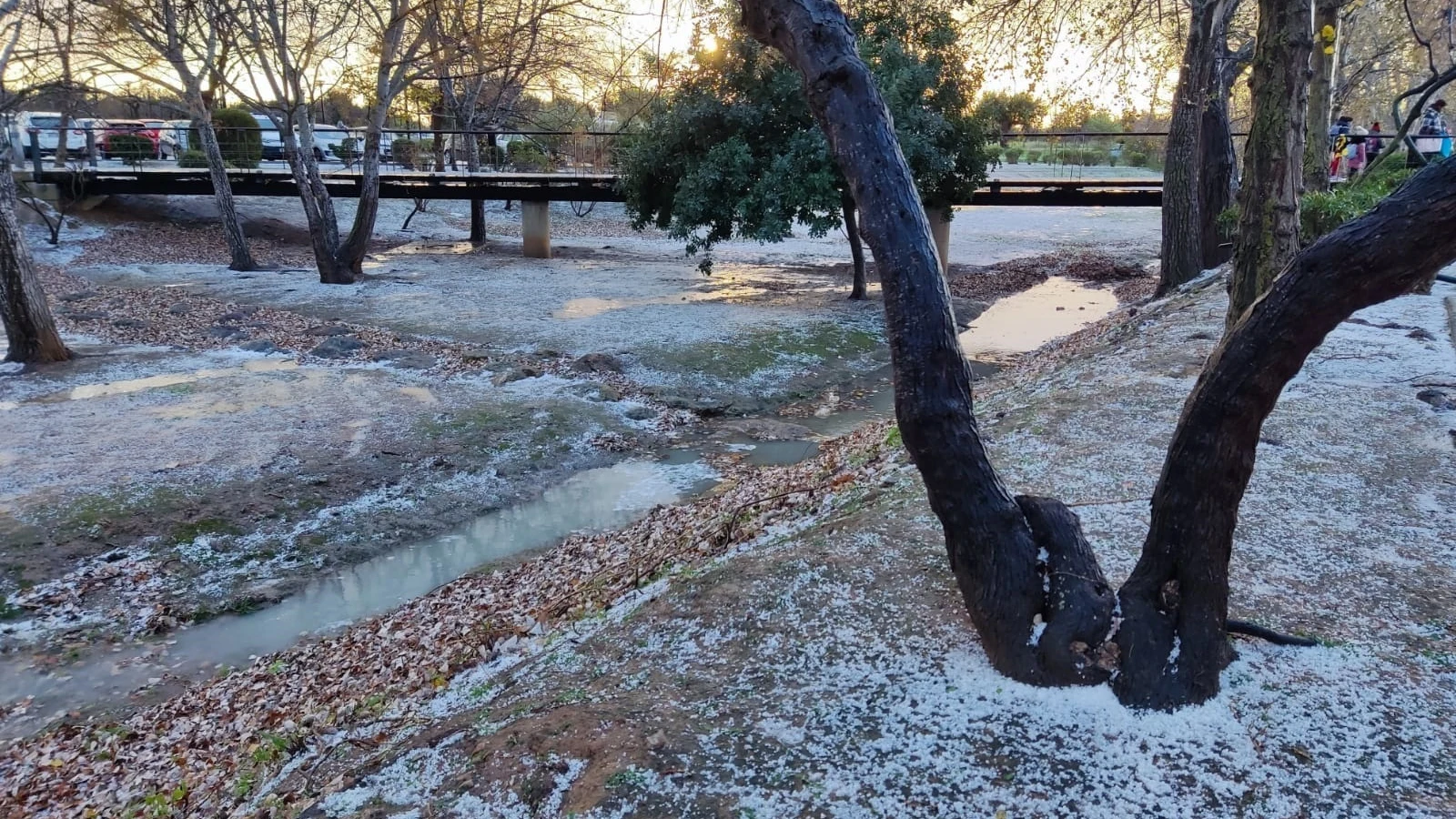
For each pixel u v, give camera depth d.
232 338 15.88
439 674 5.50
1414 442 6.09
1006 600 3.50
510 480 9.87
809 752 3.29
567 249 30.02
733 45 17.53
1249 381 2.97
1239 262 6.99
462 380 13.23
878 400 13.27
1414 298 10.89
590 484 9.92
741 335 15.98
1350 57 21.61
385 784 3.57
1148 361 8.91
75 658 6.59
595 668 4.23
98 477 9.18
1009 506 3.53
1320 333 2.86
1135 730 3.21
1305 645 3.69
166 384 12.75
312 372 13.56
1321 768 3.01
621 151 20.33
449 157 35.53
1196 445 3.13
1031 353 15.73
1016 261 27.42
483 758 3.52
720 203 17.78
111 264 24.00
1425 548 4.57
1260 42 6.66
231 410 11.53
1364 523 4.87
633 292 21.14
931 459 3.50
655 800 3.07
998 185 23.92
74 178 26.22
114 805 4.79
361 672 6.05
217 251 26.61
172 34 20.22
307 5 21.41
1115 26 11.43
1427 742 3.12
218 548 8.15
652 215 20.55
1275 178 6.68
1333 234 2.78
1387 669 3.54
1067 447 6.48
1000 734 3.25
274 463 9.68
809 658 3.96
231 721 5.64
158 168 29.20
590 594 6.40
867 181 3.48
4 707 6.02
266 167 29.61
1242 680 3.47
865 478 7.17
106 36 19.11
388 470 9.78
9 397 12.08
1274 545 4.61
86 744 5.53
